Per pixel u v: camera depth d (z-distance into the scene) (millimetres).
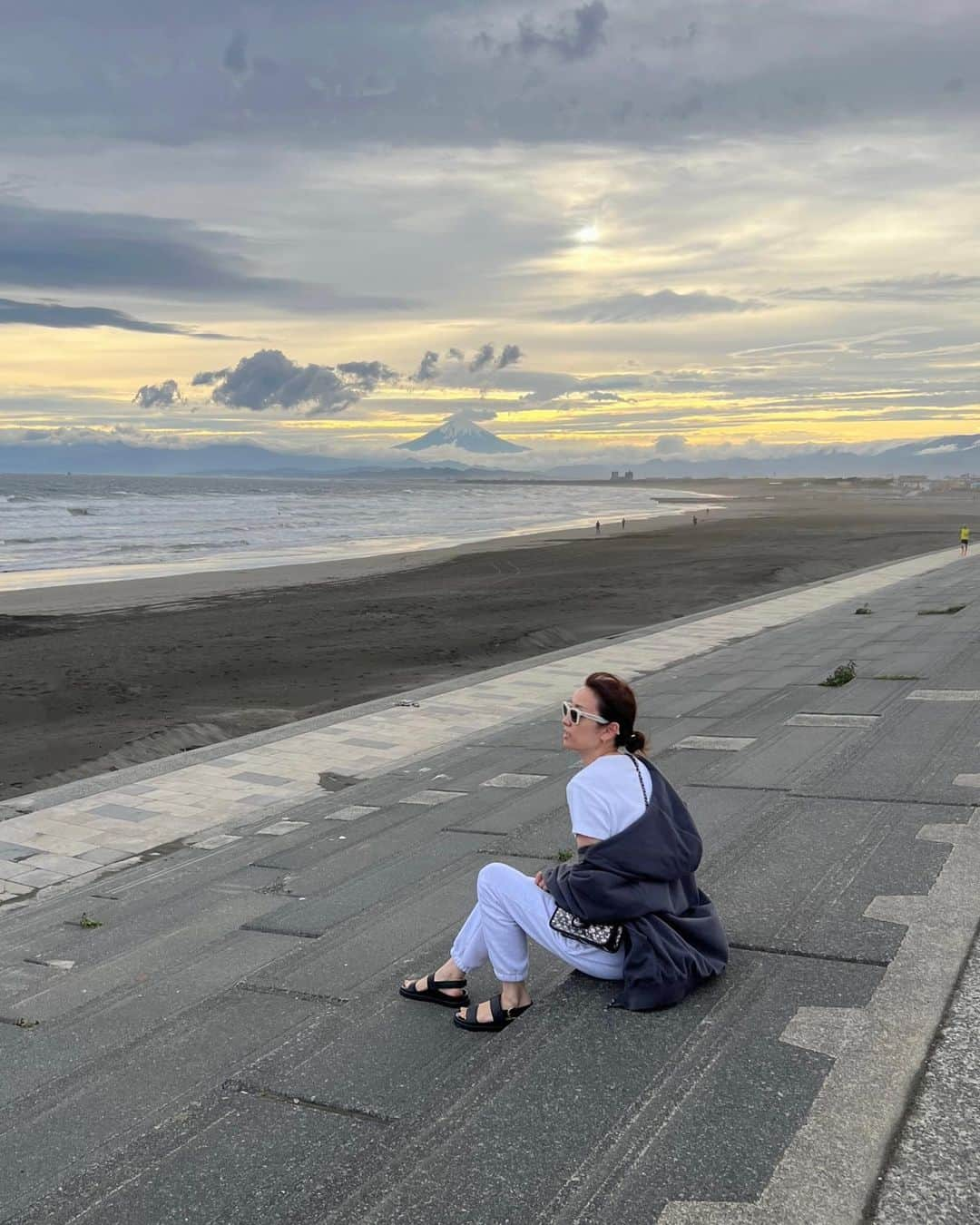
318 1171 3008
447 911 5617
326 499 138375
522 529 77125
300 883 6836
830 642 16766
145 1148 3230
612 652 18312
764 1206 2553
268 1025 4312
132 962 5688
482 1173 2797
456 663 21156
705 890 5027
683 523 86750
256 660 21531
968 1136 2785
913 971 3867
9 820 9680
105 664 20984
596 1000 3730
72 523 77000
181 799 10227
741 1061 3266
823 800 6770
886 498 158250
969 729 8797
